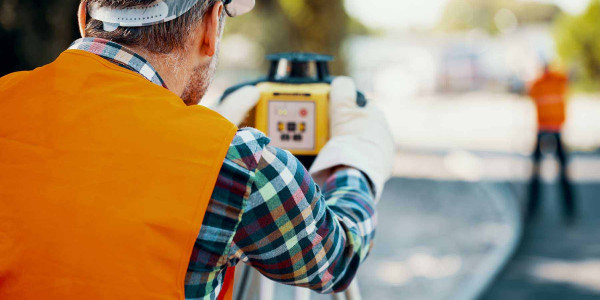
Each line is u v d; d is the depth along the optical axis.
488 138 14.08
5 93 0.95
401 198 7.52
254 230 0.90
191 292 0.87
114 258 0.82
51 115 0.90
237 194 0.87
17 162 0.88
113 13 0.95
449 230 5.80
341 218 1.04
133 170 0.85
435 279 4.25
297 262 0.93
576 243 5.46
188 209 0.85
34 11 3.85
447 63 28.39
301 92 1.34
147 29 0.95
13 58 3.86
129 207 0.84
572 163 10.33
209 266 0.88
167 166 0.86
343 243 1.00
